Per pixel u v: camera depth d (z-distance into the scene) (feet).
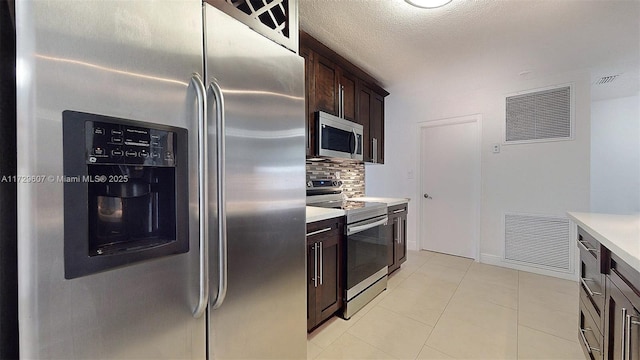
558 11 6.06
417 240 13.20
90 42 1.97
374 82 10.48
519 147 10.61
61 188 1.86
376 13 6.21
